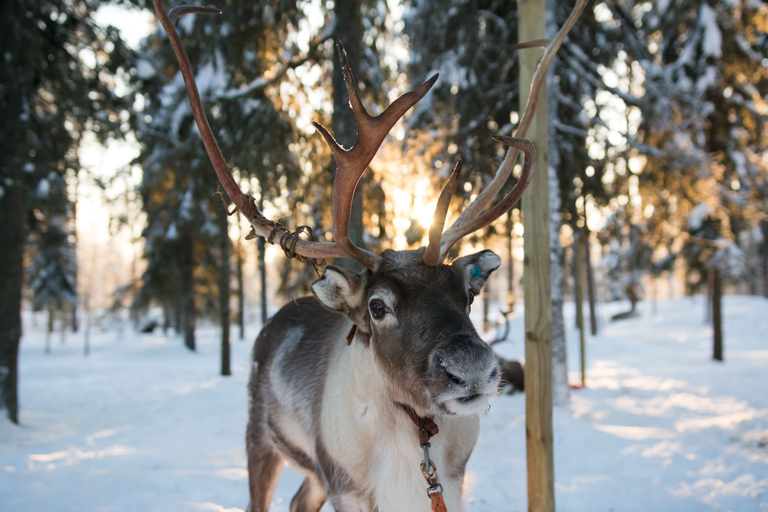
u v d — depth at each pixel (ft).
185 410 33.96
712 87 44.57
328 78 27.35
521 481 17.26
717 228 58.08
